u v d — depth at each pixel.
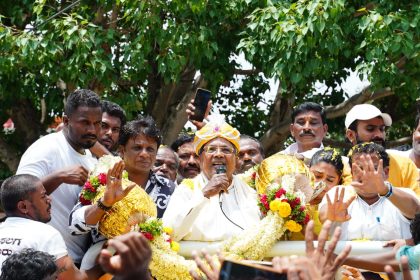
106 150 6.14
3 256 4.96
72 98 5.70
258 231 5.05
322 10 10.62
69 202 5.59
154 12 11.29
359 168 5.36
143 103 14.27
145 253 2.94
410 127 15.58
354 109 7.32
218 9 11.66
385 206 5.58
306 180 5.30
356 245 5.10
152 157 5.86
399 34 10.73
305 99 14.24
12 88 12.88
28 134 14.33
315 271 3.12
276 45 10.88
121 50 12.34
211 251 5.11
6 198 5.19
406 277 3.40
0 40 11.42
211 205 5.30
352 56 11.99
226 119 15.49
